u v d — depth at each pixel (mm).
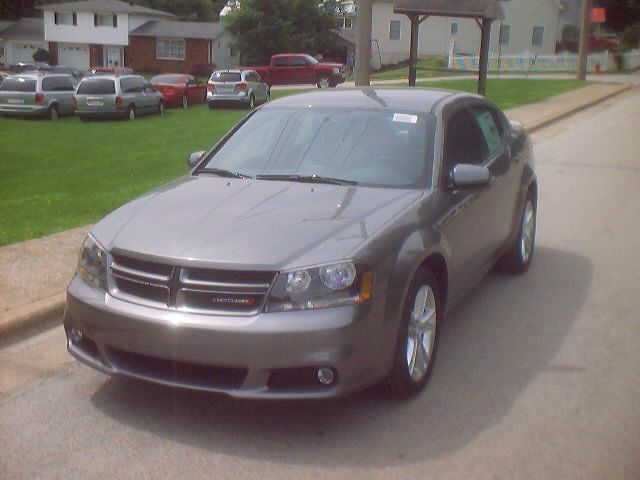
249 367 3912
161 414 4430
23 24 77938
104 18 69938
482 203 5633
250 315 3939
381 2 62406
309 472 3818
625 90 35719
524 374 5000
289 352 3881
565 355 5332
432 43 63000
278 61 44781
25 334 5660
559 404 4570
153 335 4027
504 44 62500
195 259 4027
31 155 18203
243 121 5934
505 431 4234
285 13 61656
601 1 78938
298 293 3934
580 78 42219
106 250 4336
